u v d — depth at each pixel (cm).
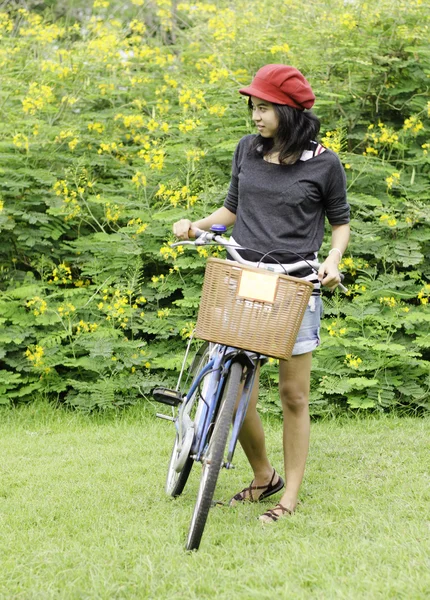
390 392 600
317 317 375
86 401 611
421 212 646
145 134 751
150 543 334
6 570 311
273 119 361
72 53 834
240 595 281
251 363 348
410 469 436
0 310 638
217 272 321
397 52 768
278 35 772
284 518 362
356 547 320
